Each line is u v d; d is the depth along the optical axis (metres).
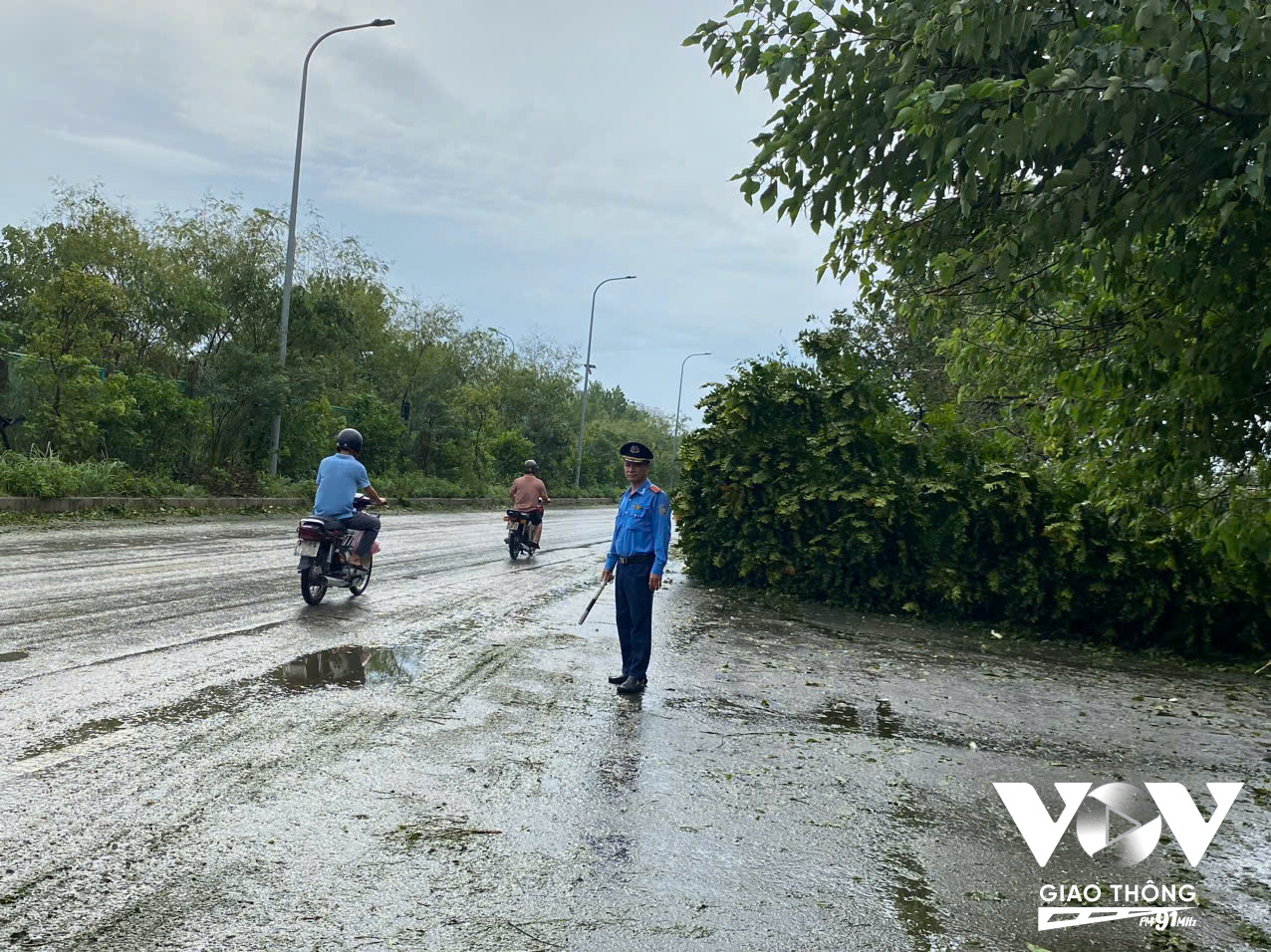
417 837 4.23
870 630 11.38
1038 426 10.77
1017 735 6.90
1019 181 5.79
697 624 10.80
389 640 8.41
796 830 4.71
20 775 4.56
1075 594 11.66
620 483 69.19
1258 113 4.68
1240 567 10.86
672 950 3.43
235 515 21.16
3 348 20.11
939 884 4.19
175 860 3.82
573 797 4.90
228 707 5.95
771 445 13.77
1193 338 7.12
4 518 15.30
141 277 22.64
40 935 3.19
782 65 5.78
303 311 26.94
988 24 5.08
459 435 38.06
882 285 7.80
